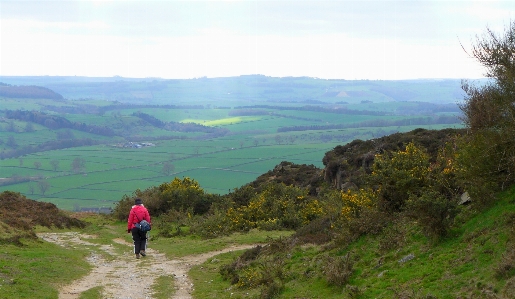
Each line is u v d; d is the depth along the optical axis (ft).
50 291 43.32
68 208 381.19
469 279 31.81
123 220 115.24
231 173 501.97
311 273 44.32
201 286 49.37
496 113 40.52
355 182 101.50
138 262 64.39
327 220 59.93
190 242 81.76
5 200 104.68
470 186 41.24
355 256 44.27
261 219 93.61
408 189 49.47
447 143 56.44
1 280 43.80
